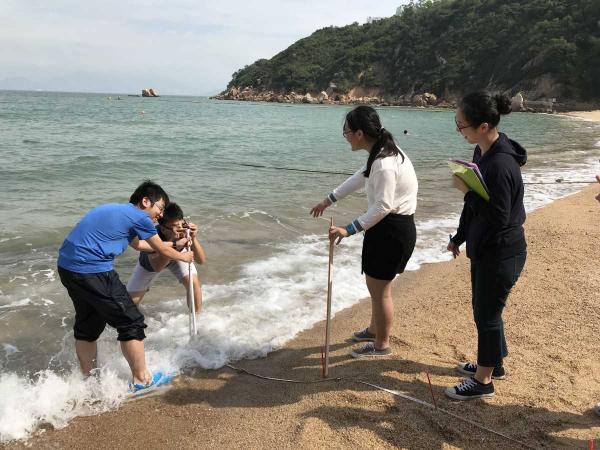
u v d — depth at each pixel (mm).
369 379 3617
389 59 107875
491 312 3158
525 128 35469
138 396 3439
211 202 9453
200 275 5719
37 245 6574
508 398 3340
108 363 3799
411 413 3195
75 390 3416
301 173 13375
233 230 7664
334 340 4312
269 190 10852
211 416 3238
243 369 3822
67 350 4023
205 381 3648
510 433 2994
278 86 121750
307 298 5195
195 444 2961
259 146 20359
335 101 104875
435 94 94562
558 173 13898
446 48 98125
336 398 3389
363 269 3715
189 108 66375
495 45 90125
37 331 4305
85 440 2990
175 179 11859
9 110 43844
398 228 3484
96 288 3219
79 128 26797
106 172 12555
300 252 6723
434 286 5637
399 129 33812
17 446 2918
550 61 76625
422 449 2867
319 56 122188
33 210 8336
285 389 3537
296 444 2912
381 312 3805
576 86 73562
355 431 3027
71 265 3205
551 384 3504
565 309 4754
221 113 53406
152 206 3561
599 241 7012
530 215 8773
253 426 3113
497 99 2939
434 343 4195
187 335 4297
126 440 3000
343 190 4074
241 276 5750
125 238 3344
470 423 3084
